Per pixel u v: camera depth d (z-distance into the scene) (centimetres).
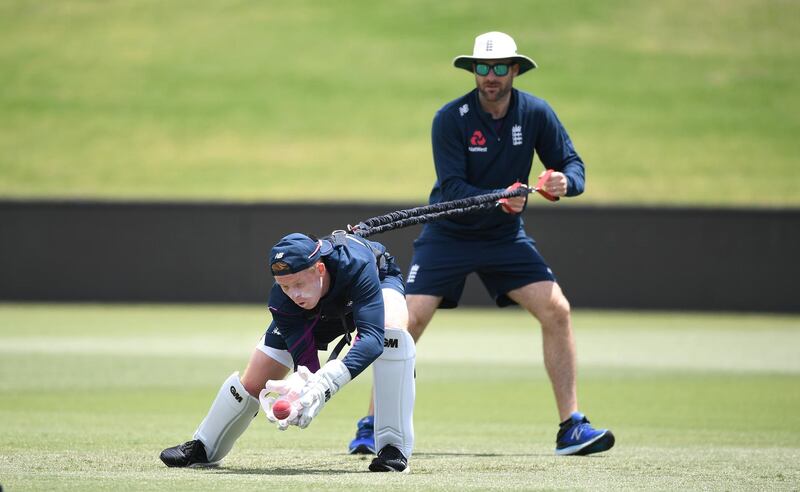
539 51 12588
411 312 2461
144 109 11738
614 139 10781
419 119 11500
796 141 10712
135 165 10594
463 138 2445
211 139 11162
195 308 7381
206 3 13925
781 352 5116
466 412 3281
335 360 1767
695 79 11962
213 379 4006
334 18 13562
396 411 1980
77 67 12519
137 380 3969
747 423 3025
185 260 7744
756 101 11519
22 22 13438
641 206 7488
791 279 7419
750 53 12431
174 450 2028
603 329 6219
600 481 1888
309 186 10106
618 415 3206
